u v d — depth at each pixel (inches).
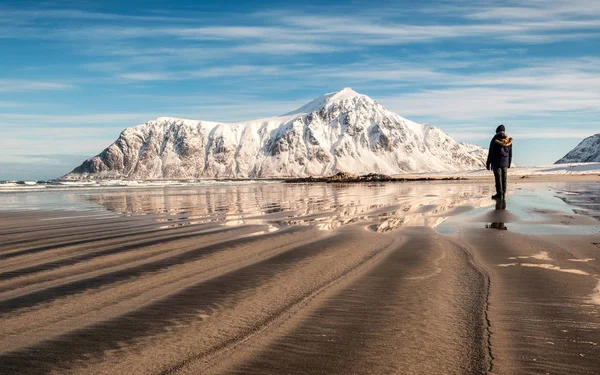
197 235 490.6
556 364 164.1
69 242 454.0
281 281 284.0
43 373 165.0
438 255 355.9
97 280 293.6
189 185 2694.4
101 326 208.8
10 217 730.2
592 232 464.4
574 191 1269.7
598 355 170.6
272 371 162.7
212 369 165.0
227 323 210.5
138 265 337.7
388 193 1390.3
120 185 2541.8
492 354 172.9
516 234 455.8
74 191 1804.9
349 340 188.7
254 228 549.3
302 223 597.0
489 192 1318.9
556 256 343.6
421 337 190.5
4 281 294.5
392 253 367.9
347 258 351.6
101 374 163.3
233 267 325.7
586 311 217.6
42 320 218.1
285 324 207.9
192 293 259.9
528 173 3964.1
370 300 241.1
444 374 158.6
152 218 695.1
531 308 223.1
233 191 1776.6
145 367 167.9
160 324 210.5
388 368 163.6
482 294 248.4
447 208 776.3
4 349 185.2
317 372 161.5
